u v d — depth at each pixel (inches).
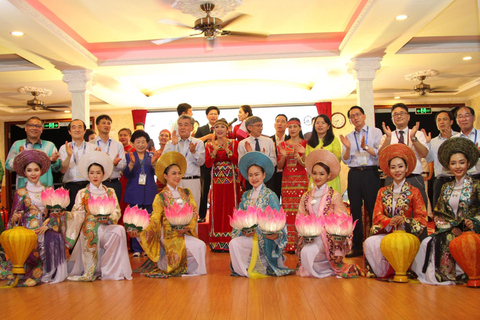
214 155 207.6
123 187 247.4
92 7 237.1
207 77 399.2
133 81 392.5
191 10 228.5
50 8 236.5
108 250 154.4
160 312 110.4
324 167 158.7
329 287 133.6
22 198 160.6
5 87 369.4
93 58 293.7
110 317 107.3
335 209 157.8
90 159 165.2
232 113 458.6
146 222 153.1
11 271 157.6
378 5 215.6
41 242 154.1
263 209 157.9
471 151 145.8
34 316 110.0
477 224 136.4
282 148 205.5
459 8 243.3
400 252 137.9
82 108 311.6
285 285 137.2
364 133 200.7
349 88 394.6
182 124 202.8
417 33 276.8
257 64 310.7
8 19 216.5
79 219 158.1
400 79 385.7
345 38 272.5
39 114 471.8
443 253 139.6
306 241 149.7
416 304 113.5
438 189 198.8
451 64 331.6
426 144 188.9
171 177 165.6
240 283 141.3
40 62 291.1
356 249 195.9
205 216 266.4
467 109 191.8
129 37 284.8
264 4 240.7
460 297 120.3
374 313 105.9
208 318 104.5
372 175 195.2
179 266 157.5
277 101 446.3
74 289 139.9
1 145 475.8
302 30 282.5
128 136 286.5
